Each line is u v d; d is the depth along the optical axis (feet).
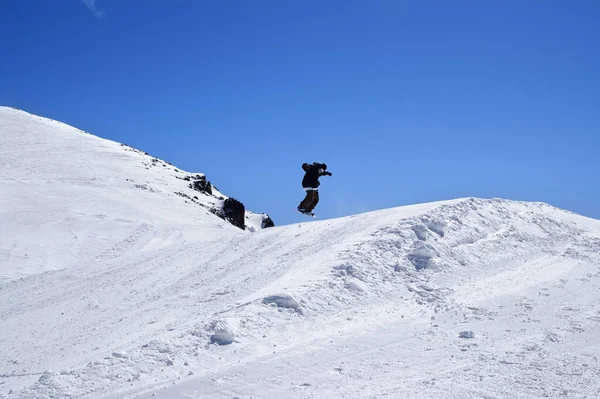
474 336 36.29
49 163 225.97
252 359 33.40
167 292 61.31
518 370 30.27
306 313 41.60
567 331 36.35
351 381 29.63
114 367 33.12
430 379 29.45
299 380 29.99
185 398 28.37
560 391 27.27
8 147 247.29
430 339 36.19
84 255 119.55
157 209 183.42
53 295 71.00
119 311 57.41
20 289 79.20
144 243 127.13
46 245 124.77
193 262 74.38
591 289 44.83
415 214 62.03
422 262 52.01
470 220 61.67
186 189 237.86
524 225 63.77
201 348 35.76
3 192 169.68
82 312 59.82
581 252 56.08
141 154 289.94
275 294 43.34
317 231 71.61
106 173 223.92
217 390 29.01
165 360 34.09
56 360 42.73
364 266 50.14
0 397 30.73
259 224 263.90
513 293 44.65
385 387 28.58
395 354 33.63
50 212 152.46
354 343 35.53
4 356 47.24
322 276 47.93
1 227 136.05
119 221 148.36
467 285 47.91
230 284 57.16
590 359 31.55
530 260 54.34
